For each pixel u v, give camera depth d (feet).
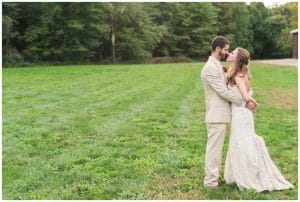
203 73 21.34
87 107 47.55
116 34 194.49
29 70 114.42
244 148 20.70
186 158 26.48
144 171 24.03
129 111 44.57
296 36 182.29
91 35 187.73
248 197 19.75
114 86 69.77
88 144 30.94
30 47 179.63
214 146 21.22
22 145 30.50
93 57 196.54
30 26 180.04
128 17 193.26
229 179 21.48
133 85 71.00
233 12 251.39
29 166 25.46
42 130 35.55
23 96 57.31
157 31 206.28
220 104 21.25
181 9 227.20
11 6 170.40
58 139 32.40
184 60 211.41
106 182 22.39
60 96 57.31
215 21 238.27
